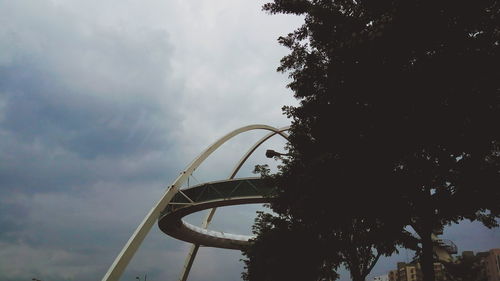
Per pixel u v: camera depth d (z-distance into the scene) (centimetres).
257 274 3216
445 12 902
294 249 2273
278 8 1295
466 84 944
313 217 1504
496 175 1089
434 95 974
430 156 1116
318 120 1226
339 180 1188
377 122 1066
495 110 962
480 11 897
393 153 1095
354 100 1109
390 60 990
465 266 3106
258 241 3042
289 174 1809
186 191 6788
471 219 1209
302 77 1270
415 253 1546
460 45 935
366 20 1091
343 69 1067
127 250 5709
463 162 1099
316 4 1202
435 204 1173
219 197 6328
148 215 6209
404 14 912
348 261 2233
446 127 998
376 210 1230
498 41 941
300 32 1273
